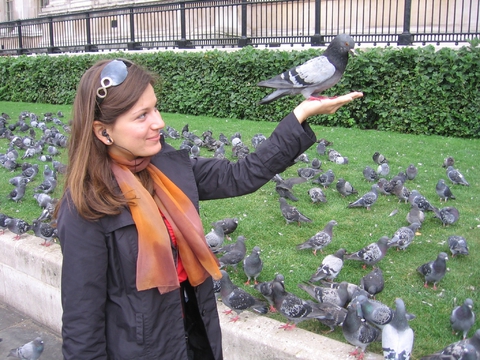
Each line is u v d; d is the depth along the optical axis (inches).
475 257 240.8
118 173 96.0
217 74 648.4
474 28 617.6
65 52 1027.9
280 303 185.2
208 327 106.5
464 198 321.4
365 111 550.0
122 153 96.7
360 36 622.5
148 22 952.9
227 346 176.2
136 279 93.9
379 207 311.1
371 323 173.6
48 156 452.4
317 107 101.0
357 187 348.5
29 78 891.4
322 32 715.4
